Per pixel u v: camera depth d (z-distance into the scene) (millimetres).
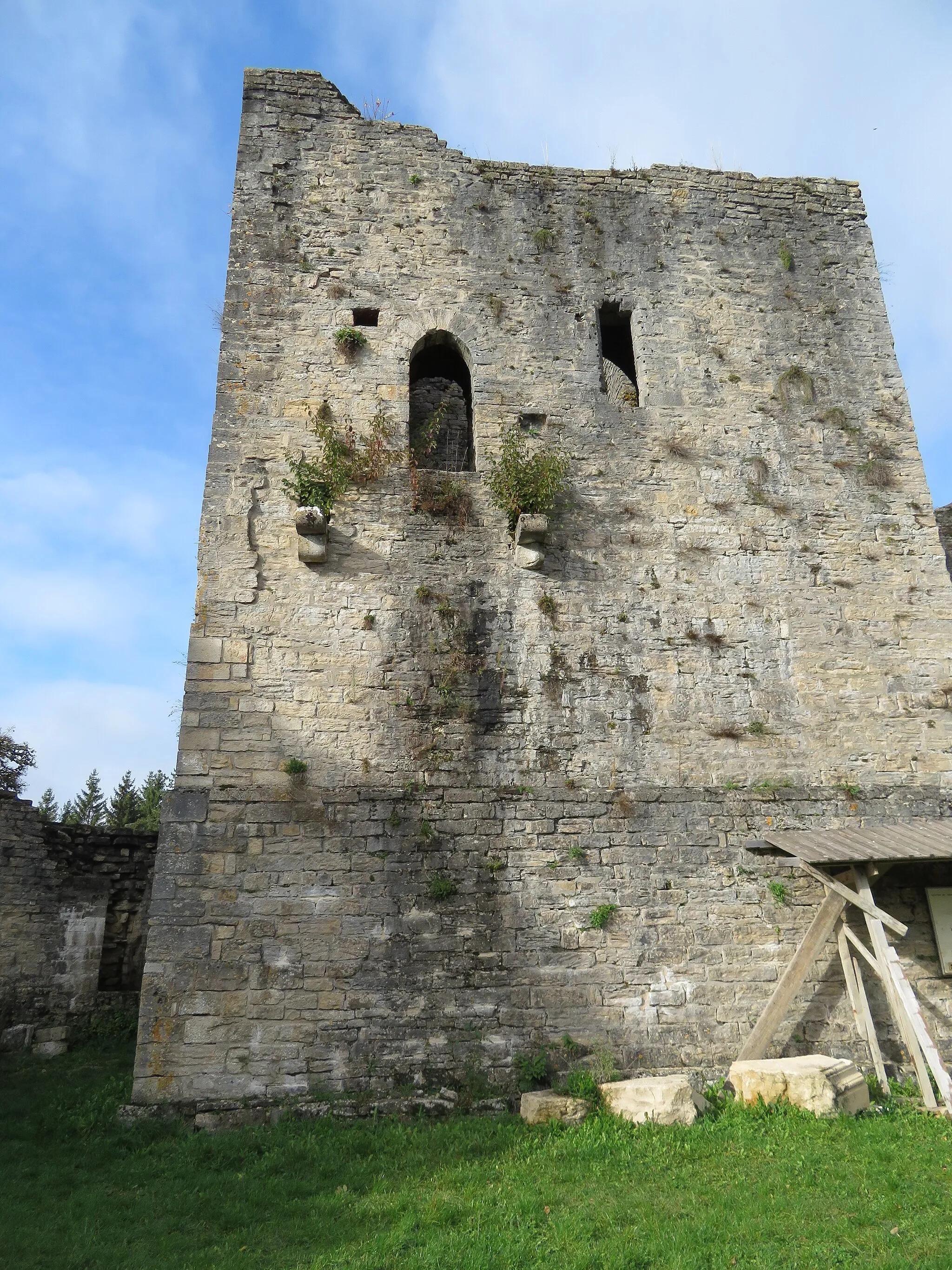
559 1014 10680
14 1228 7004
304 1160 8594
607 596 12664
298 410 12867
